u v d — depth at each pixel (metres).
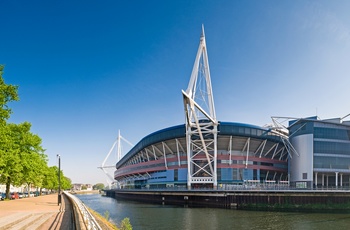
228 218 44.84
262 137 93.06
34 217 21.41
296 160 89.75
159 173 106.69
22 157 44.47
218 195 70.88
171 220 42.41
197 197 77.38
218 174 91.31
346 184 91.38
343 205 59.56
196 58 87.62
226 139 92.94
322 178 89.19
